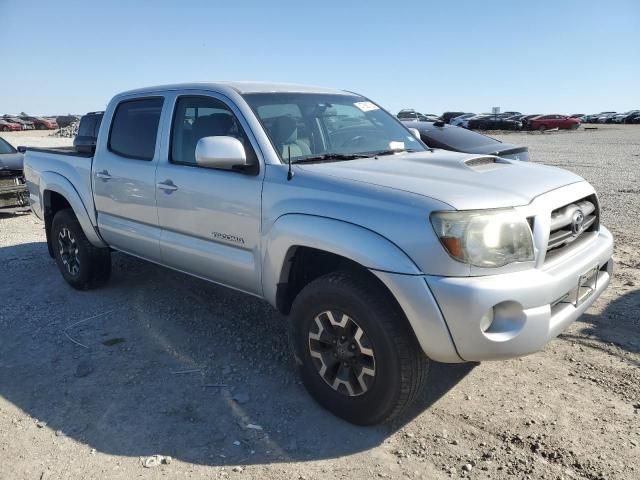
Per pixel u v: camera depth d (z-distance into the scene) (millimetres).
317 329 3268
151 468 2867
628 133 38625
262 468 2859
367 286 2998
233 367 3910
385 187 3020
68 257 5574
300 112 4008
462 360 2852
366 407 3084
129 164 4574
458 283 2725
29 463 2922
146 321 4730
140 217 4527
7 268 6441
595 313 4625
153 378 3781
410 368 2930
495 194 2938
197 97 4152
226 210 3727
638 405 3326
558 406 3338
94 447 3049
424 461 2885
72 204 5230
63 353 4184
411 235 2801
